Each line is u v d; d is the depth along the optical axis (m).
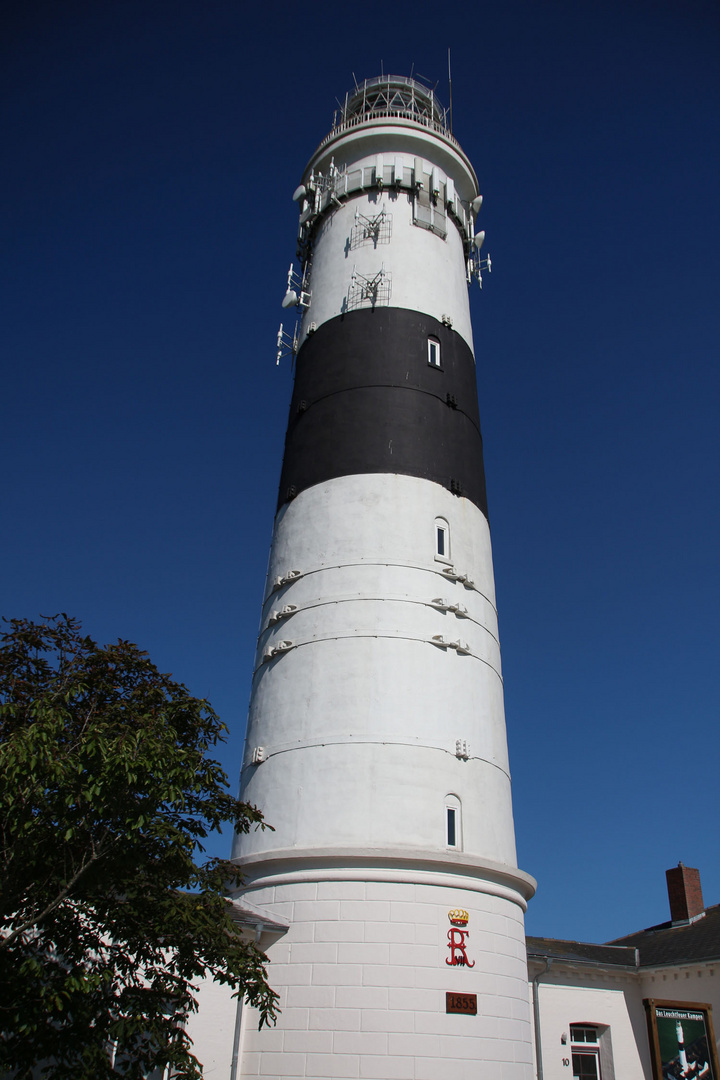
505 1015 21.88
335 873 22.33
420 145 35.91
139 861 15.29
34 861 14.59
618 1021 32.41
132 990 15.12
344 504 28.09
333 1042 20.45
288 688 25.98
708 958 32.16
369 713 24.47
